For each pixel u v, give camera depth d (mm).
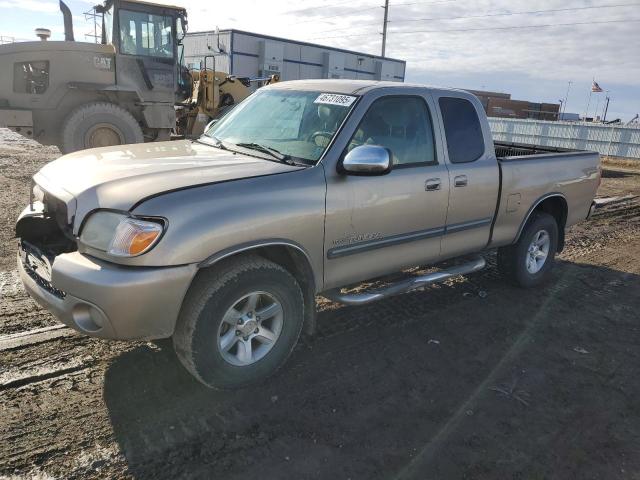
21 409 3047
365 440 3002
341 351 3980
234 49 37125
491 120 27406
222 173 3270
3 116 10656
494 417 3297
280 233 3277
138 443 2842
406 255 4203
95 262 2887
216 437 2936
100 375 3432
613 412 3441
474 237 4746
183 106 13875
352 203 3641
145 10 11453
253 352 3396
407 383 3611
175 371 3518
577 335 4523
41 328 3977
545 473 2844
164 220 2861
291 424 3092
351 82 4227
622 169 19375
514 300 5215
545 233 5547
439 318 4676
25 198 7824
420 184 4078
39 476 2572
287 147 3824
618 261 6789
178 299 2928
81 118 10992
